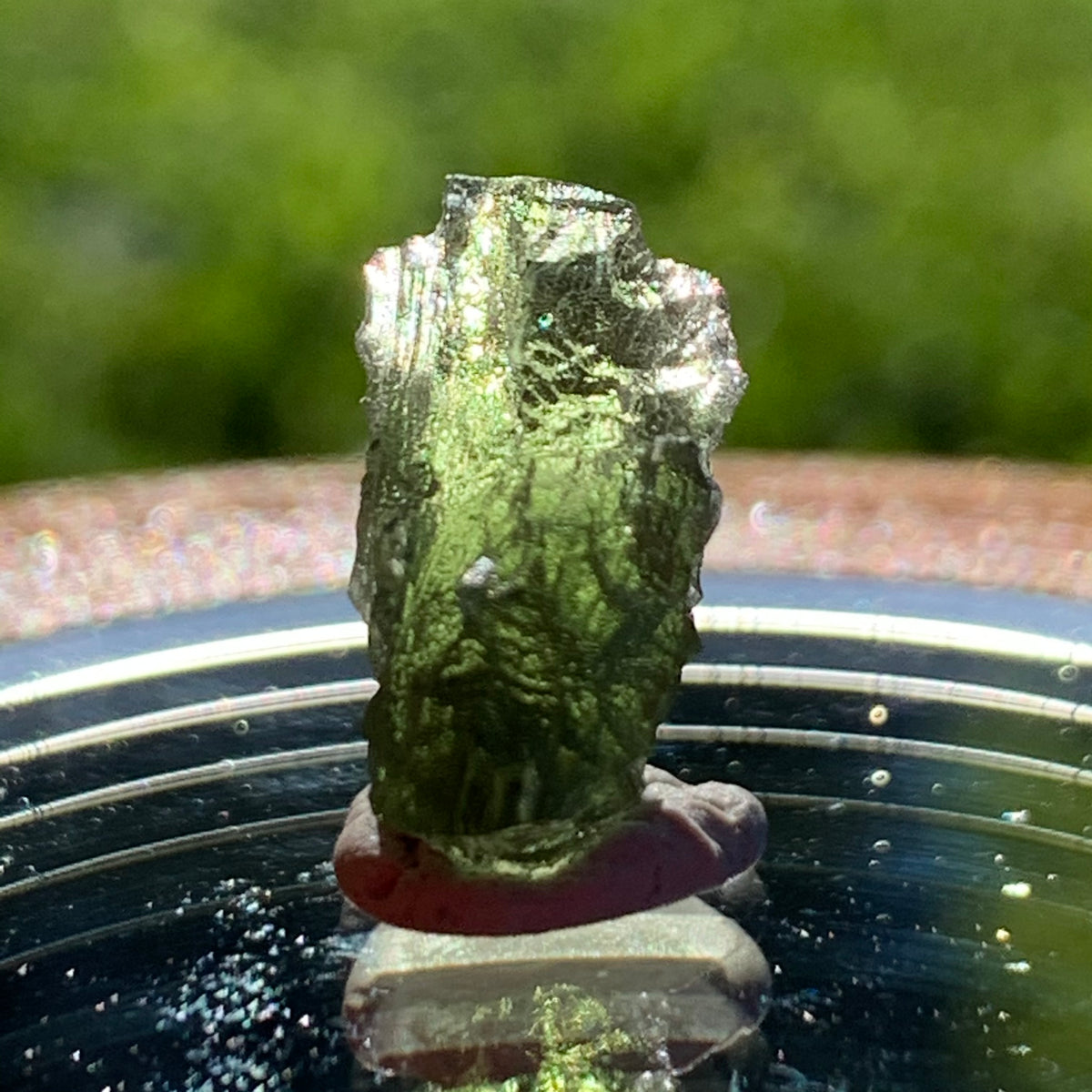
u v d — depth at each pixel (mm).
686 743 54
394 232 147
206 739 55
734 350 45
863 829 50
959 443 139
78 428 140
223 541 69
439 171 151
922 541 69
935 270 145
